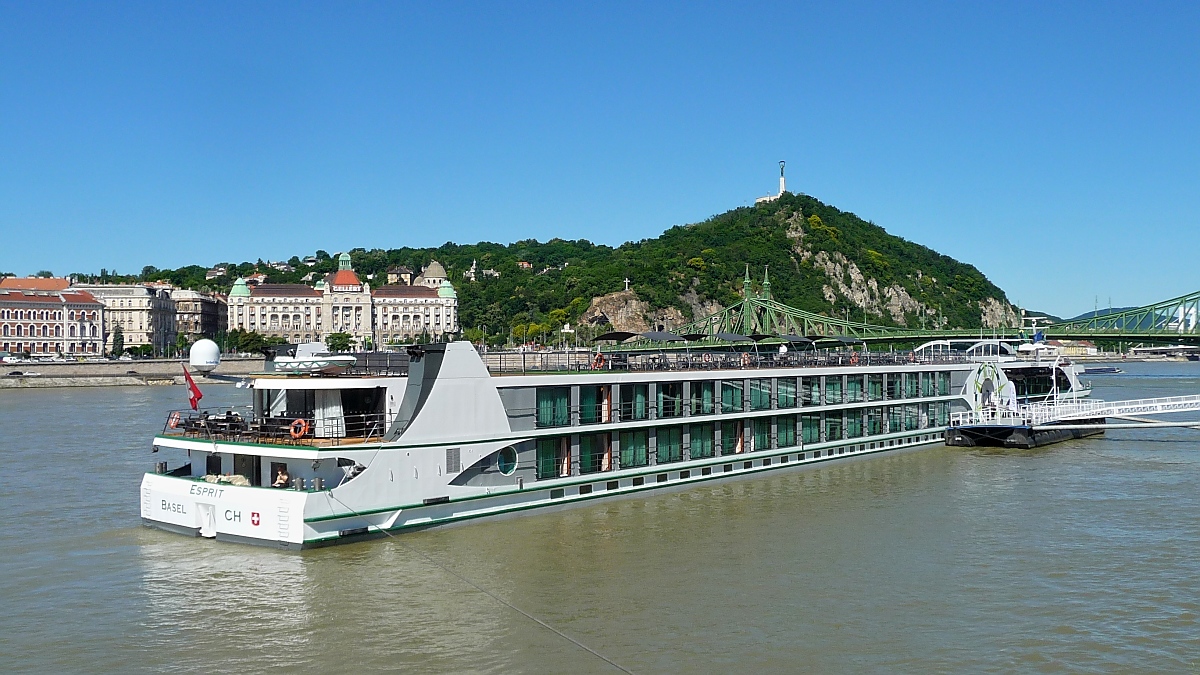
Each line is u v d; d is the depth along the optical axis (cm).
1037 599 3475
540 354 5438
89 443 7794
